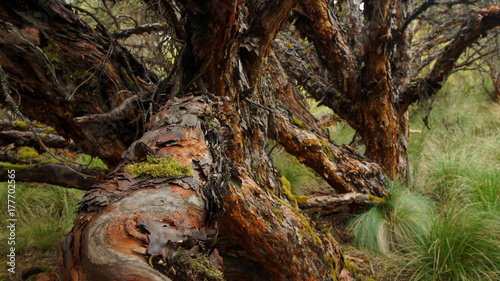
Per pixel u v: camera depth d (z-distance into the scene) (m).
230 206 1.72
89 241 0.59
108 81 1.75
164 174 0.83
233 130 1.79
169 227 0.65
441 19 6.00
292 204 2.58
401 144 3.99
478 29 3.23
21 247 3.02
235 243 2.10
